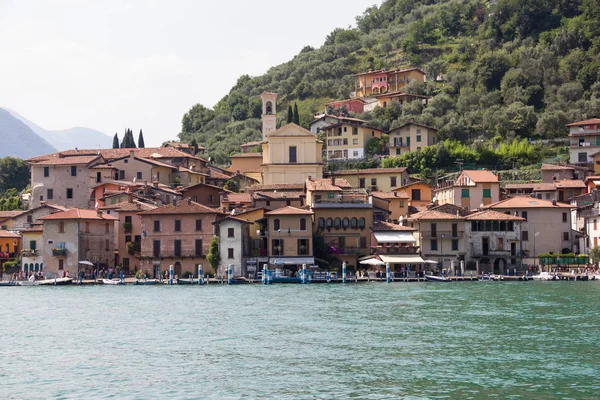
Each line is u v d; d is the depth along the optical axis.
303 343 68.12
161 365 59.84
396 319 82.56
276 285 133.00
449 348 64.94
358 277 139.62
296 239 146.00
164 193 170.00
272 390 51.78
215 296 111.44
